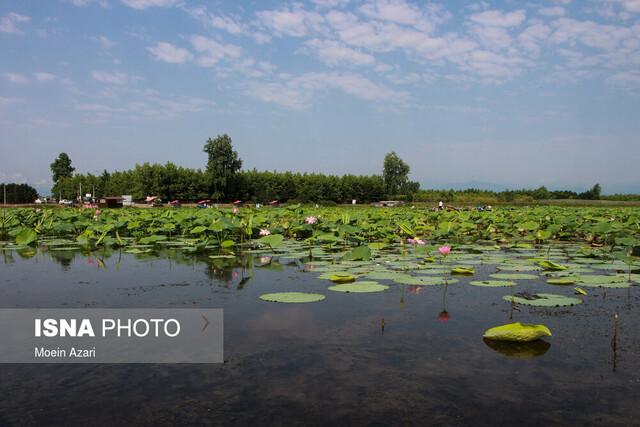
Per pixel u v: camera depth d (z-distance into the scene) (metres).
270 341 3.70
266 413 2.54
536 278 6.48
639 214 20.97
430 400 2.69
